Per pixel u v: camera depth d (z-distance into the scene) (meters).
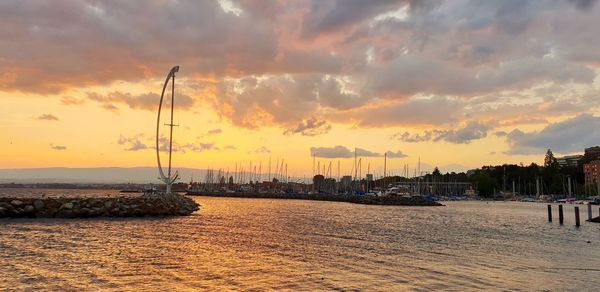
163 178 72.69
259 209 88.75
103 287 17.81
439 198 191.62
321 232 42.53
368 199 141.88
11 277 19.08
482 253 30.53
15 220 48.31
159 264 23.02
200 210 74.62
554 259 28.30
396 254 28.86
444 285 19.59
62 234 35.59
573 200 161.00
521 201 187.25
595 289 19.64
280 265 23.64
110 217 54.53
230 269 22.22
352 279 20.38
